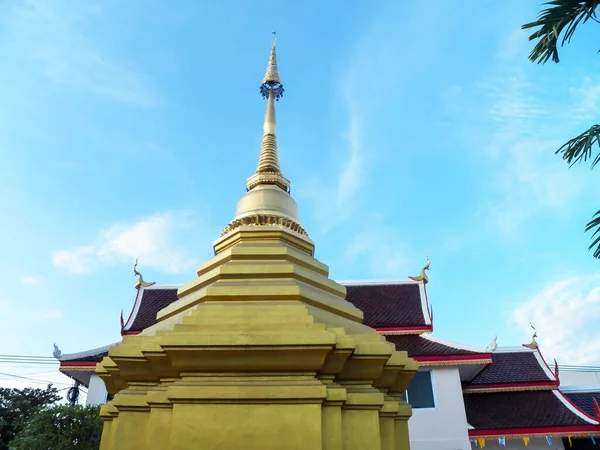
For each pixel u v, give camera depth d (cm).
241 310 529
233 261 658
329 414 461
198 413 449
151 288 2220
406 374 602
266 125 965
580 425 1720
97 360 1817
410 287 2192
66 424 1237
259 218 770
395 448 524
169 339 467
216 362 471
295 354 470
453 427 1688
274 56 1073
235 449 435
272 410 450
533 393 1931
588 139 708
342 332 521
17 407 2798
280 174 886
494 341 1756
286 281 607
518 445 1894
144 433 484
